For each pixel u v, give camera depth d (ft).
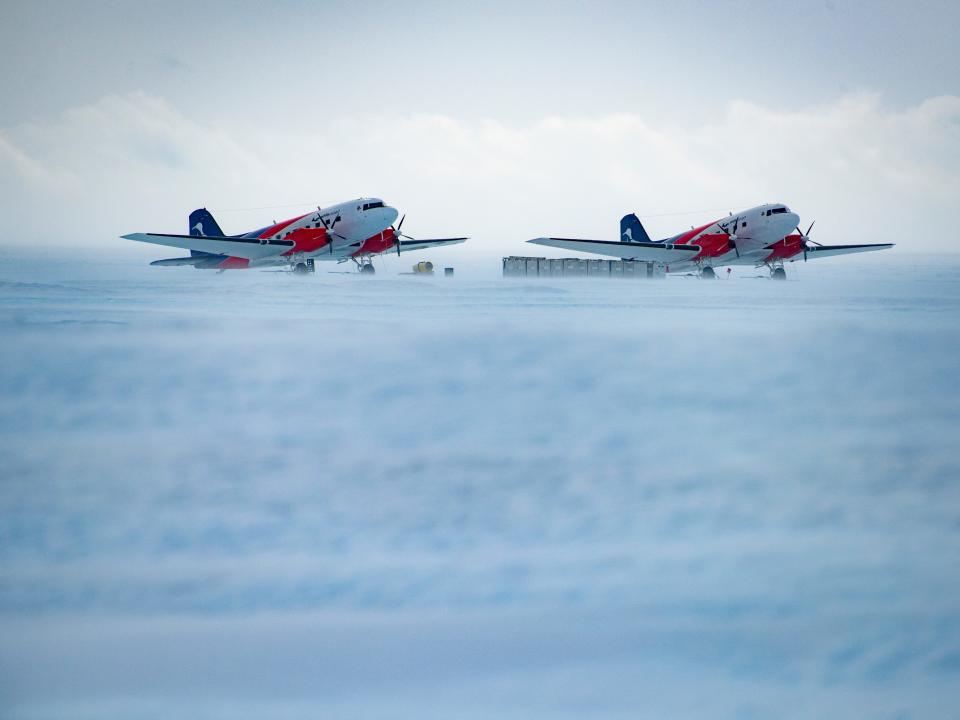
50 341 87.15
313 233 233.35
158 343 90.27
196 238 221.05
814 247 253.03
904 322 117.91
